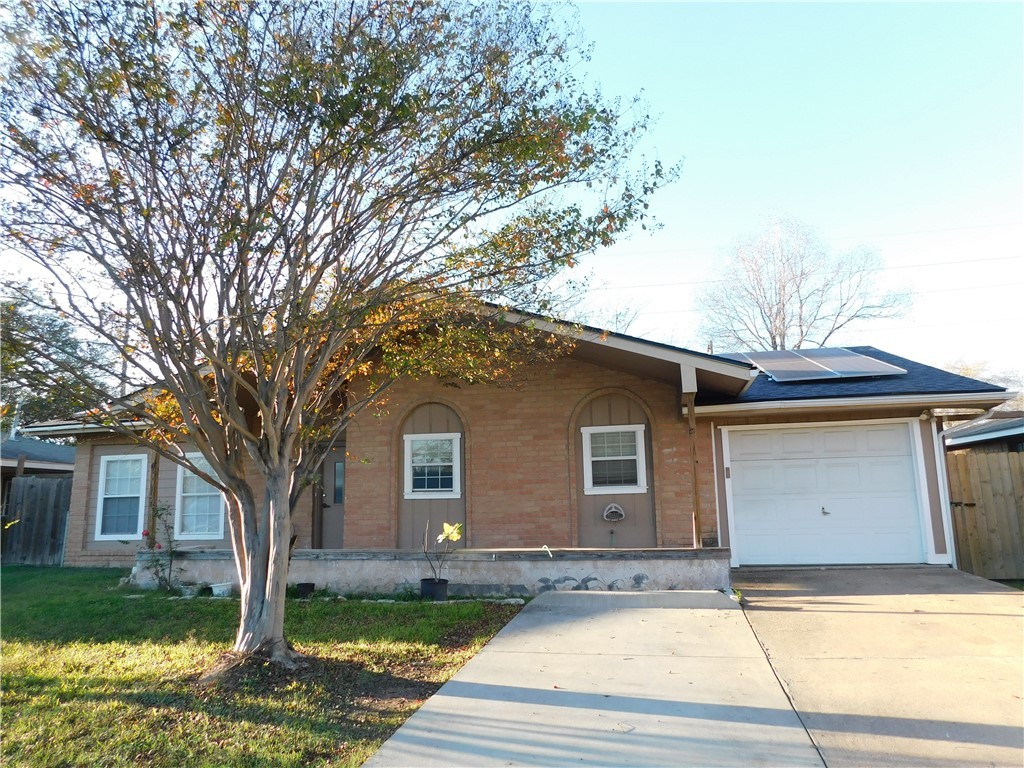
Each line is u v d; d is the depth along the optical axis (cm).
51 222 686
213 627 898
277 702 605
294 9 715
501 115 745
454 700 609
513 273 785
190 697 620
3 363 664
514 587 1084
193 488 1513
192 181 727
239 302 706
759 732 525
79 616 973
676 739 516
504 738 525
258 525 820
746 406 1205
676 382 1255
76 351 724
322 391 848
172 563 1186
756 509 1261
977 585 1030
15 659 761
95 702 613
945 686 608
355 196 764
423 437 1341
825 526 1246
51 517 1672
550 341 1014
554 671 689
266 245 725
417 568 1108
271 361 801
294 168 736
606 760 484
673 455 1264
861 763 470
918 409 1240
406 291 773
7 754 507
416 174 766
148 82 664
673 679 655
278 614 712
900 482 1238
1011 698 574
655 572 1057
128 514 1550
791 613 895
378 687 653
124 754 505
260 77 710
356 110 649
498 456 1309
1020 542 1214
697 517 1077
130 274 698
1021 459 1233
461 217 780
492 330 879
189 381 710
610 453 1287
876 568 1188
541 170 748
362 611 963
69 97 660
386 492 1326
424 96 708
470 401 1332
